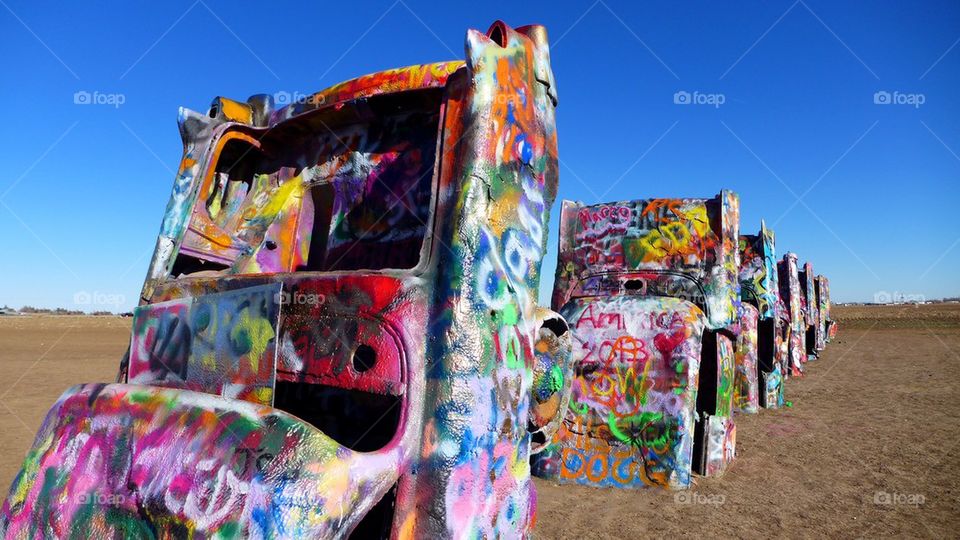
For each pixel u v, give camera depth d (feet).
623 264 21.18
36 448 8.23
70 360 44.39
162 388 7.64
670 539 13.47
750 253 35.04
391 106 9.91
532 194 8.76
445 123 7.82
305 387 9.23
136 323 9.37
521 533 8.14
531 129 8.70
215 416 6.67
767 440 23.99
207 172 10.94
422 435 6.86
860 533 13.87
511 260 8.09
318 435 6.21
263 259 10.90
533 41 9.13
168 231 10.53
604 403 18.39
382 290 7.22
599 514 15.14
